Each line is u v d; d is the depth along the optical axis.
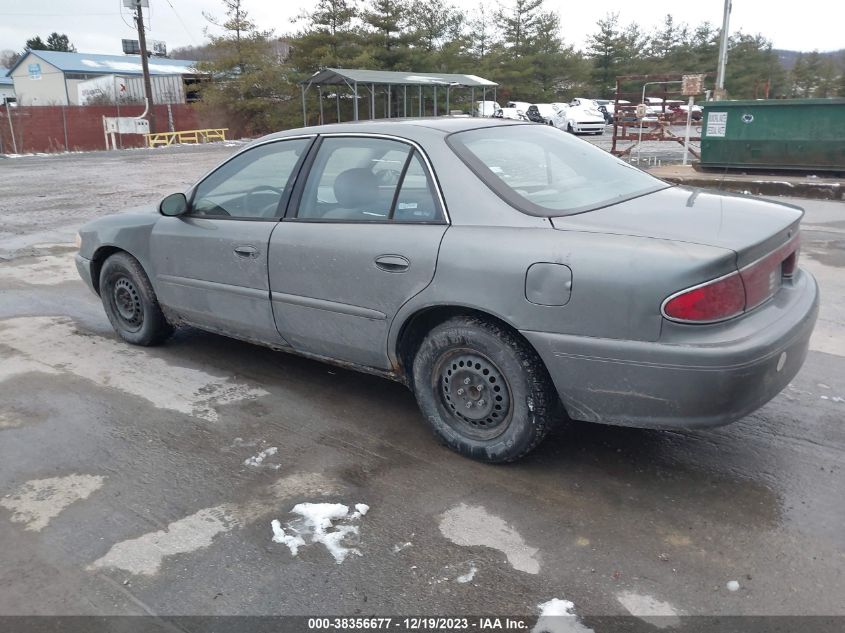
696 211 3.28
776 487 3.23
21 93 53.69
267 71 39.44
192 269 4.55
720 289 2.80
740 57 54.41
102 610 2.54
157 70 52.16
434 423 3.61
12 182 16.94
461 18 51.72
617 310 2.89
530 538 2.89
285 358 5.00
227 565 2.77
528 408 3.24
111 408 4.21
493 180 3.40
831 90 46.91
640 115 16.33
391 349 3.65
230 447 3.72
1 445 3.77
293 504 3.18
